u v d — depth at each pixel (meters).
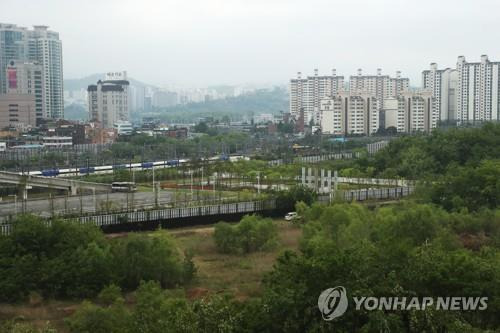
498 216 132.38
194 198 186.62
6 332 73.31
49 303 95.88
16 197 181.00
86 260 101.50
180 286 103.12
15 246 104.06
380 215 131.00
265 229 129.12
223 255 124.88
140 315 71.38
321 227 126.25
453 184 160.38
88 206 174.25
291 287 67.69
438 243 99.69
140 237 108.50
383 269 72.38
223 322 63.59
